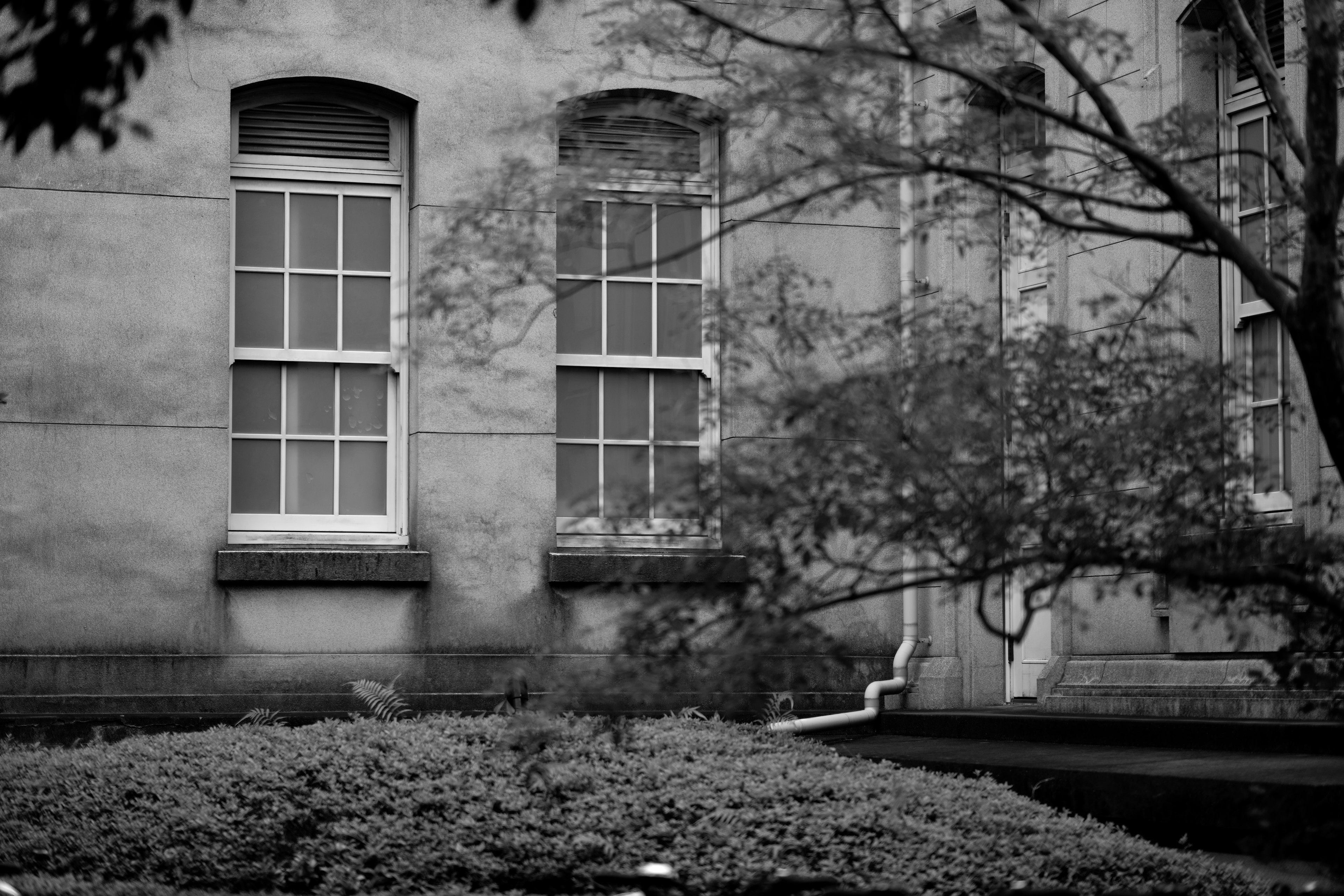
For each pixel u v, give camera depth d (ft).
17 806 32.40
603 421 43.60
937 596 43.62
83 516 39.68
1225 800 26.68
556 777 31.24
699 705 41.50
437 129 42.42
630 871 19.97
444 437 41.91
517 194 21.47
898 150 19.26
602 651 42.09
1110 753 32.89
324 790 31.55
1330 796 24.56
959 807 29.84
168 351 40.47
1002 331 21.54
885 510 18.53
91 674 39.34
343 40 42.09
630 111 22.27
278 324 42.27
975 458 18.83
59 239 39.99
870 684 43.32
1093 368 19.80
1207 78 36.99
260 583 40.52
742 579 19.56
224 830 30.63
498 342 42.16
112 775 32.89
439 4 42.68
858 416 18.38
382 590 41.27
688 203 21.12
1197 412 19.47
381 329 42.83
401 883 29.14
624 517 20.22
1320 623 20.85
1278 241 23.22
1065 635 39.60
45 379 39.70
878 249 44.52
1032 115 20.17
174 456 40.34
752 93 19.52
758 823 29.60
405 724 35.40
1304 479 33.58
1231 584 19.47
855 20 19.30
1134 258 37.73
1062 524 18.69
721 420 21.08
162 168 40.68
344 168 42.73
